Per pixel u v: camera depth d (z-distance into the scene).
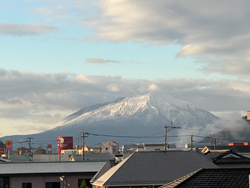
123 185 58.47
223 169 40.62
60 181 86.69
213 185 38.72
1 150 139.62
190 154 63.06
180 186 39.31
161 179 59.31
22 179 86.31
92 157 116.44
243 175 39.47
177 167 61.25
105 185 58.12
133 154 62.53
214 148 110.81
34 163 89.00
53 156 129.88
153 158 62.09
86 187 72.19
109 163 71.12
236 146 110.62
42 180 86.62
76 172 86.44
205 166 61.44
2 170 86.50
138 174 59.59
